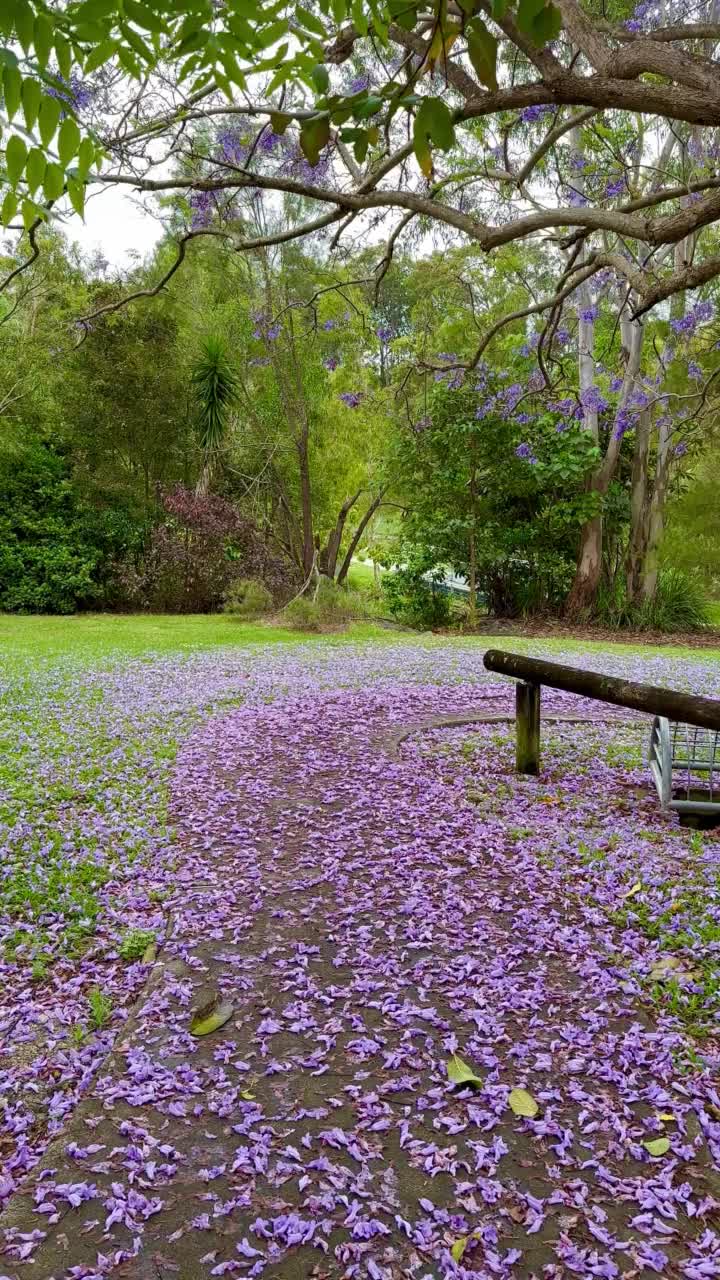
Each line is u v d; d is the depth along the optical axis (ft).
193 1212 6.78
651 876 13.84
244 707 28.43
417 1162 7.36
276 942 11.57
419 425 51.29
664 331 45.70
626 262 12.41
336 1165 7.29
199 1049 9.09
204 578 61.21
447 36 5.38
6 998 10.25
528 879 13.75
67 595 60.90
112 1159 7.38
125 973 10.88
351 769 20.71
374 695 30.83
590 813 17.75
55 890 13.19
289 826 16.46
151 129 12.52
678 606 57.36
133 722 25.73
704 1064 8.76
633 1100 8.18
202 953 11.26
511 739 24.56
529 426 52.49
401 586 58.65
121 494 63.05
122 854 14.83
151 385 61.16
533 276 45.93
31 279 54.60
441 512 56.95
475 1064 8.82
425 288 42.68
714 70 7.92
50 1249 6.44
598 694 18.03
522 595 59.26
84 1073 8.61
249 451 60.34
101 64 5.24
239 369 59.36
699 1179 7.20
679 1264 6.32
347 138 6.03
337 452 59.00
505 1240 6.53
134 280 59.52
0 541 60.59
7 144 5.04
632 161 26.55
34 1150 7.55
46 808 17.40
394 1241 6.50
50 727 24.84
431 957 11.14
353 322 41.57
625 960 11.08
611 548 59.88
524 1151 7.52
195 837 15.87
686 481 63.77
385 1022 9.61
